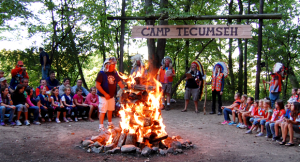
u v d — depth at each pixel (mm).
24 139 5188
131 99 5016
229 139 5707
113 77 5883
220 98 9258
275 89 8242
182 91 18062
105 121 7738
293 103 5328
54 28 12836
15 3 10344
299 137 5914
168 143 4996
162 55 11961
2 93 6559
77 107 7832
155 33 8414
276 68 8266
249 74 17297
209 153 4590
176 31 8320
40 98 7379
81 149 4664
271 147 5082
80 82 8781
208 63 18062
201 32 8188
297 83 12711
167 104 10148
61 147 4750
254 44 12336
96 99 8203
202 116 8883
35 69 13477
